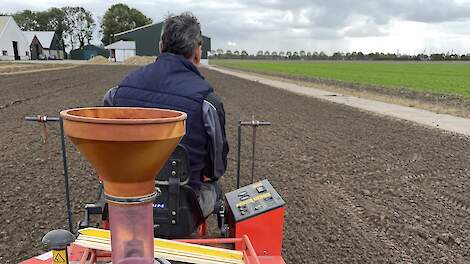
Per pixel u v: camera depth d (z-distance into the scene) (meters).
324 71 56.84
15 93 17.14
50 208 4.81
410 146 8.99
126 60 67.06
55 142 8.30
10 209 4.75
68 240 1.49
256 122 2.80
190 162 2.22
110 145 1.10
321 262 3.78
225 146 2.38
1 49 72.38
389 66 80.88
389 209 5.16
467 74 49.22
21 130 9.42
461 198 5.65
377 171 6.93
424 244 4.22
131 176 1.17
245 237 2.08
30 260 2.00
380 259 3.87
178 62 2.28
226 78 34.81
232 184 5.94
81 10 122.00
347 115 14.03
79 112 1.33
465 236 4.43
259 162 7.30
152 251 1.29
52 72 34.31
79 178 5.98
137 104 2.23
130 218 1.23
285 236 4.32
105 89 19.64
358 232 4.47
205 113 2.20
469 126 12.06
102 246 1.84
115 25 107.00
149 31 75.25
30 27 120.19
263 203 2.37
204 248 1.95
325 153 8.13
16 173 6.16
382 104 17.83
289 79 37.69
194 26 2.34
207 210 2.41
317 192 5.77
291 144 8.91
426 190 5.98
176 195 2.12
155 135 1.12
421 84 31.88
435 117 13.89
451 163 7.56
